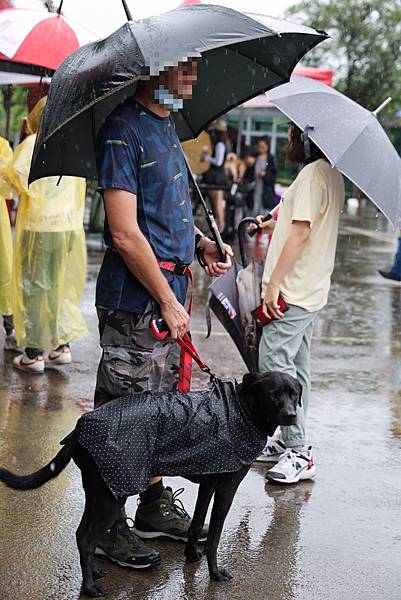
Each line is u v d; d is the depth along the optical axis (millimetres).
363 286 13336
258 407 4039
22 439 5992
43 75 7742
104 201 3963
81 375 7629
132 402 3941
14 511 4859
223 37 3826
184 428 3926
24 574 4156
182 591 4078
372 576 4312
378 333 10070
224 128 18219
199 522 4285
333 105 5492
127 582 4141
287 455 5535
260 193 18688
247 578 4238
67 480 5316
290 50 4633
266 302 5438
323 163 5434
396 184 5289
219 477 4098
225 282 5723
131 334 4109
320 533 4789
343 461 5914
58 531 4633
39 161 4168
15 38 7652
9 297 8133
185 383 4391
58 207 7301
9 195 7207
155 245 4062
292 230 5352
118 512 3984
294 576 4277
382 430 6586
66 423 6363
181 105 4027
